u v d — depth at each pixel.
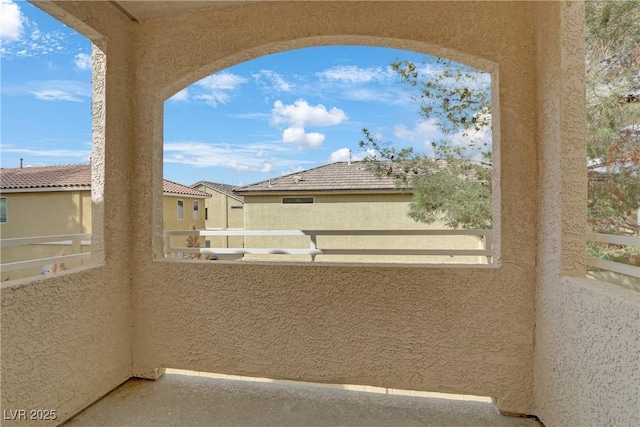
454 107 5.10
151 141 3.07
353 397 2.91
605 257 3.47
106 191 2.83
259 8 2.89
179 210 13.63
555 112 2.25
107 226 2.84
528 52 2.54
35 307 2.23
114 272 2.92
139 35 3.07
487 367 2.63
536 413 2.52
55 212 10.17
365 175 12.24
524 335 2.57
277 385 3.11
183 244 12.63
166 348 3.08
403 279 2.73
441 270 2.68
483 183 5.04
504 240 2.60
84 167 11.64
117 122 2.92
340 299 2.82
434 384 2.71
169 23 3.03
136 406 2.72
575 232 2.18
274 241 12.23
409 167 5.45
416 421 2.56
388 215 11.30
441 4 2.68
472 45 2.64
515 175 2.57
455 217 5.17
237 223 18.91
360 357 2.80
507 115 2.59
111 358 2.90
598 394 1.79
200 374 3.31
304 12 2.83
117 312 2.96
